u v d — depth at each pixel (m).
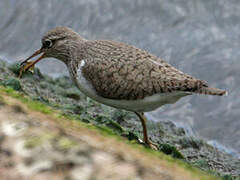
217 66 20.02
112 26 22.78
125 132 11.97
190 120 18.08
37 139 6.98
